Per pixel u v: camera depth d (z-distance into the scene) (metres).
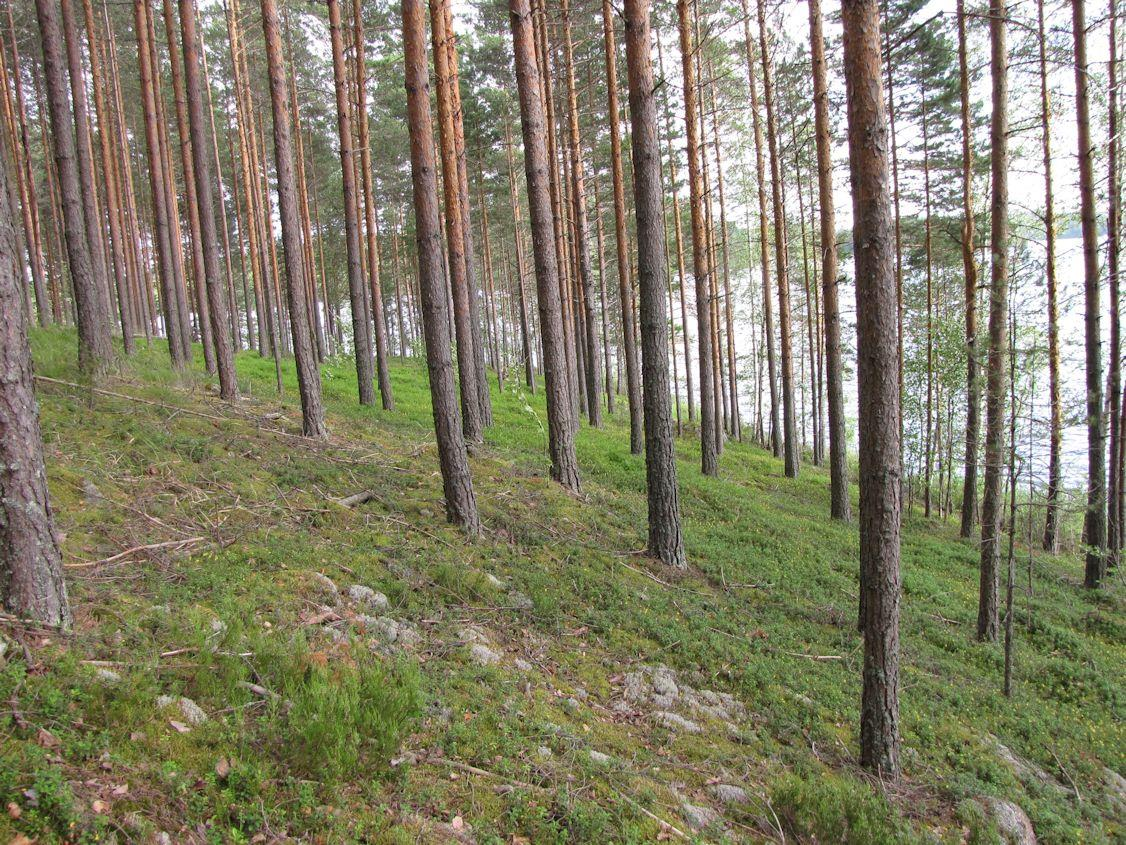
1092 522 14.06
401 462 11.37
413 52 8.15
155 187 15.70
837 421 15.98
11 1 19.03
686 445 25.11
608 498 12.77
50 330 14.10
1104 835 6.10
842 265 31.33
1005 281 9.90
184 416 10.34
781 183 18.94
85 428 8.31
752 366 42.94
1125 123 13.74
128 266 27.77
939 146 19.33
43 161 25.81
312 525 7.79
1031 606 11.99
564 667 6.45
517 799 4.09
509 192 28.73
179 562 5.86
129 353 16.91
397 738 4.15
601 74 20.83
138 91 25.39
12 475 4.00
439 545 8.23
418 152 8.34
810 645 8.62
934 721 7.31
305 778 3.66
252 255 23.44
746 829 4.71
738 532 12.91
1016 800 6.17
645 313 9.63
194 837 3.05
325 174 33.50
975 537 17.62
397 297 36.28
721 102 23.14
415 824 3.62
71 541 5.61
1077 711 8.56
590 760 4.80
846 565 12.27
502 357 36.16
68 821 2.82
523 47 11.00
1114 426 14.30
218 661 4.41
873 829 4.75
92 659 4.01
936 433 19.58
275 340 15.41
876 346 5.77
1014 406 8.63
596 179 25.02
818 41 14.03
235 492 7.95
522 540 9.40
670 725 5.88
